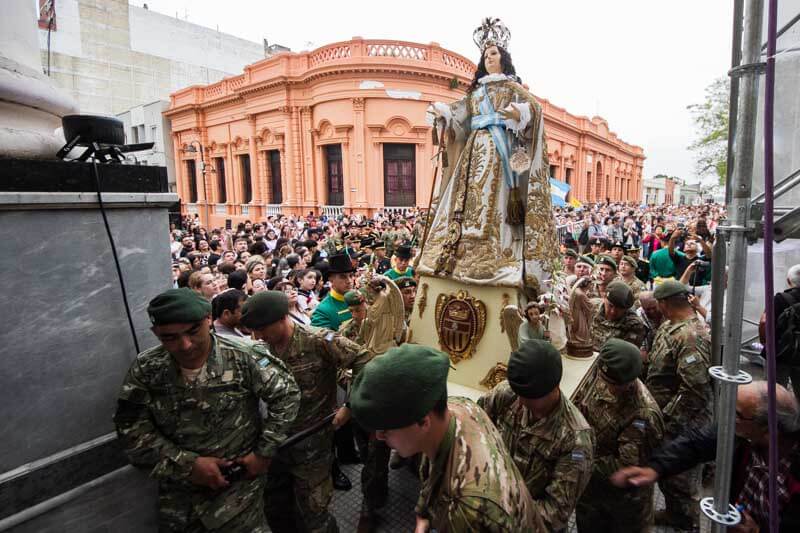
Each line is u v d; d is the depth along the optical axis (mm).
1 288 1921
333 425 2854
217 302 3449
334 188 22406
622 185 53688
